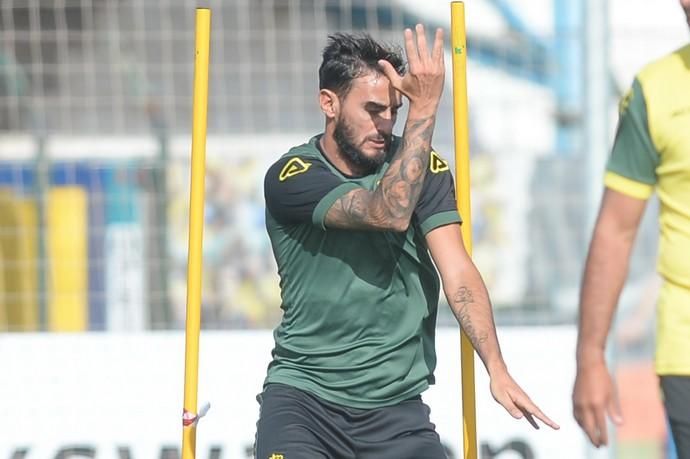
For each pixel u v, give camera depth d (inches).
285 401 639.8
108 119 1219.2
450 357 1009.5
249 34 1180.5
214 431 1008.2
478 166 1189.7
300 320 649.0
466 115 669.9
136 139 1221.7
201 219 679.1
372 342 639.1
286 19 1256.2
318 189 619.5
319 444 633.6
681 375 552.7
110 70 1221.7
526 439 1008.9
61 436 1018.1
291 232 642.2
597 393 554.6
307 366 646.5
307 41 1187.3
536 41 1170.0
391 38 1130.7
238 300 1288.1
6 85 1175.6
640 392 1127.0
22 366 1024.2
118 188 1156.5
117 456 1016.2
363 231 628.7
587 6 1013.2
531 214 1178.0
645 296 1152.8
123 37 1221.1
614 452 1011.3
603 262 558.6
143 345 1026.7
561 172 1162.0
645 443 1111.0
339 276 633.6
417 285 640.4
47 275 1093.1
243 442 1007.0
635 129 552.1
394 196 592.4
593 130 1008.2
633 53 1128.8
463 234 666.2
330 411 642.2
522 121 1220.5
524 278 1172.5
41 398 1021.2
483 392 1014.4
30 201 1105.4
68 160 1164.5
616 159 560.7
